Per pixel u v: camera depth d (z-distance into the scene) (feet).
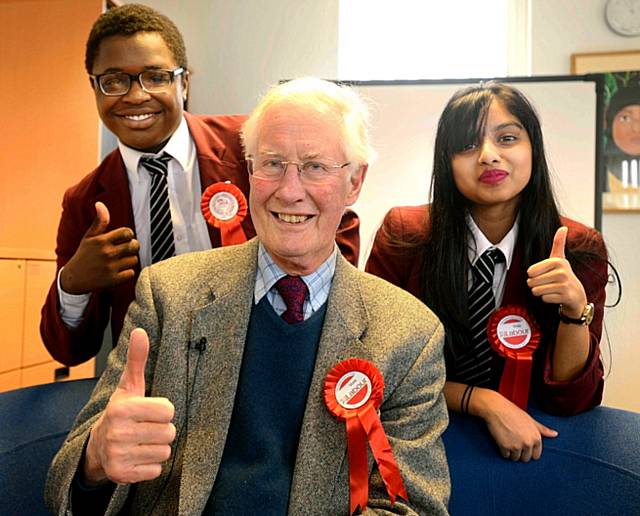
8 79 8.84
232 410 3.26
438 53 10.62
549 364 4.13
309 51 9.93
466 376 4.50
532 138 4.28
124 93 4.53
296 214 3.29
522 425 4.00
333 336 3.38
